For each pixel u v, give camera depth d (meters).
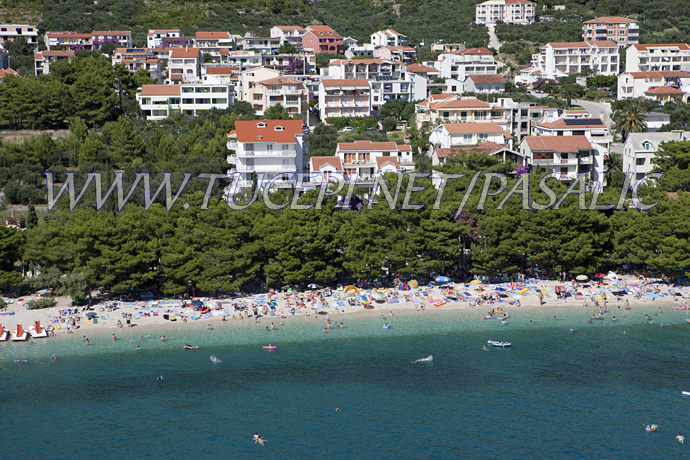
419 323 154.00
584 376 132.75
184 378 131.75
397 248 163.75
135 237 157.25
